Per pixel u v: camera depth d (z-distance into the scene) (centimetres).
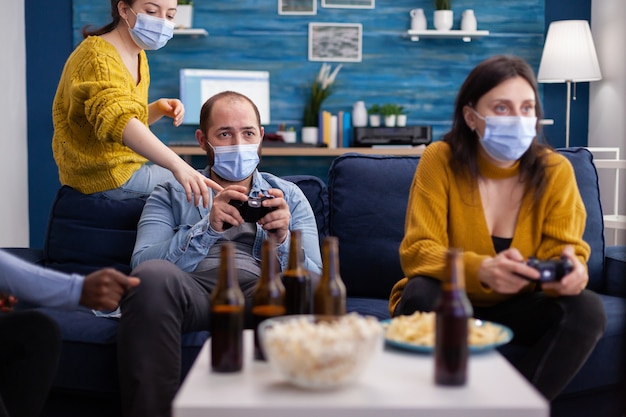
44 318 185
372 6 560
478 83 215
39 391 186
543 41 567
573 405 224
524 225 219
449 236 223
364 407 124
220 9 556
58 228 262
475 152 223
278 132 553
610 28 529
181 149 510
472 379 138
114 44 283
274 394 131
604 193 532
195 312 209
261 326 144
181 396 130
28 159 543
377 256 265
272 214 222
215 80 538
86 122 271
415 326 161
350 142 553
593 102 558
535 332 206
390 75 566
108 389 214
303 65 562
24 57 536
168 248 233
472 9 564
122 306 198
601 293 266
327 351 128
